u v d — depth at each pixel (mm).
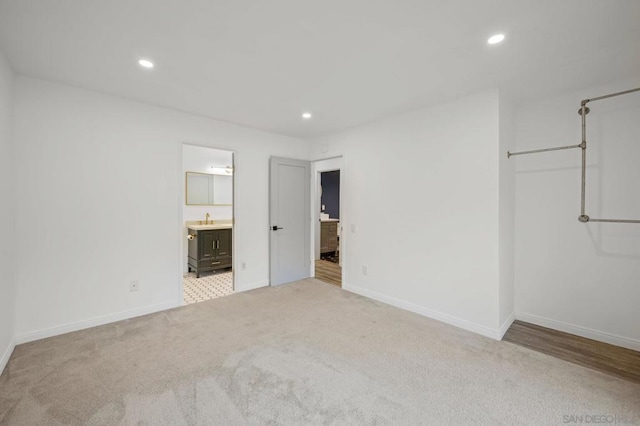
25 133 2438
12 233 2326
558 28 1749
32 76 2441
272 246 4223
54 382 1920
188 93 2797
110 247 2881
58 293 2611
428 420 1619
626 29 1752
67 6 1564
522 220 2990
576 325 2703
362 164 3832
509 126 2844
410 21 1698
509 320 2908
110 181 2871
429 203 3102
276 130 4133
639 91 2354
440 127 3004
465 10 1593
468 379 1997
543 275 2883
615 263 2512
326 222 6590
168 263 3268
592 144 2588
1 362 2037
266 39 1897
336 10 1602
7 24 1729
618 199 2480
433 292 3074
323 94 2801
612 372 2082
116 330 2719
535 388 1900
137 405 1711
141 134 3053
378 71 2328
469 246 2789
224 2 1536
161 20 1698
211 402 1746
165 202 3230
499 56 2088
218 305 3424
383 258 3576
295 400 1772
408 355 2311
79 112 2691
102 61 2193
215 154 5465
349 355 2305
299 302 3549
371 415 1655
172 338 2570
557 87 2602
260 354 2309
